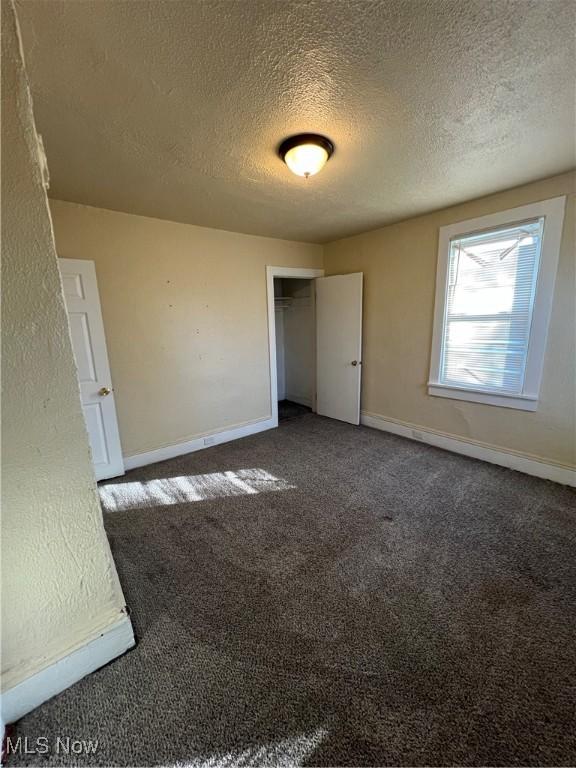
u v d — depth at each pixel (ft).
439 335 10.44
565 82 4.34
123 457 9.96
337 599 5.20
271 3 3.19
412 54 3.85
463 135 5.62
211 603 5.18
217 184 7.34
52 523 3.70
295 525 7.11
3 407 3.28
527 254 8.28
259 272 12.39
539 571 5.64
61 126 5.05
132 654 4.37
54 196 7.88
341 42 3.66
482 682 3.93
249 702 3.80
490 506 7.57
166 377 10.55
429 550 6.23
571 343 7.85
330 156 6.20
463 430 10.34
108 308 9.22
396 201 8.83
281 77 4.15
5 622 3.52
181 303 10.57
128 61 3.81
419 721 3.57
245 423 12.76
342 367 13.82
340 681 4.00
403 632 4.62
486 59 3.95
